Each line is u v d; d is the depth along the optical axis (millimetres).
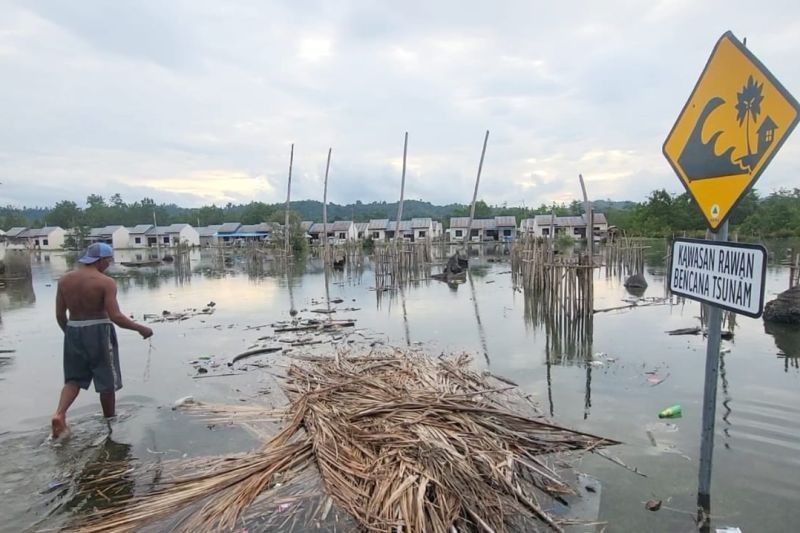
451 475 3615
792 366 7512
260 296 17641
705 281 3484
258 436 5066
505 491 3693
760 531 3506
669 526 3564
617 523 3598
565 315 10477
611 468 4383
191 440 5059
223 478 3973
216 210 107438
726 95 3240
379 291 17531
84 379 5477
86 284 5348
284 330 10984
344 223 72188
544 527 3500
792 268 13211
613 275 22516
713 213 3426
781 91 2830
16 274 23500
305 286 20688
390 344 9484
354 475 3795
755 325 10664
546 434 4777
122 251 65625
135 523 3506
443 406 4672
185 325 11867
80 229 76500
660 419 5508
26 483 4266
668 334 9906
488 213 91625
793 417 5480
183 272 29078
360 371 6297
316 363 7059
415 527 3176
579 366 7723
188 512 3604
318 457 4078
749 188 3090
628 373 7293
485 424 4508
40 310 15008
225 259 43250
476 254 43625
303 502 3678
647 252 34906
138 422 5559
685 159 3652
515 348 9055
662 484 4117
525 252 18266
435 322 11859
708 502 3838
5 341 10359
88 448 4930
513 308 13844
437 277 22406
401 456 3865
